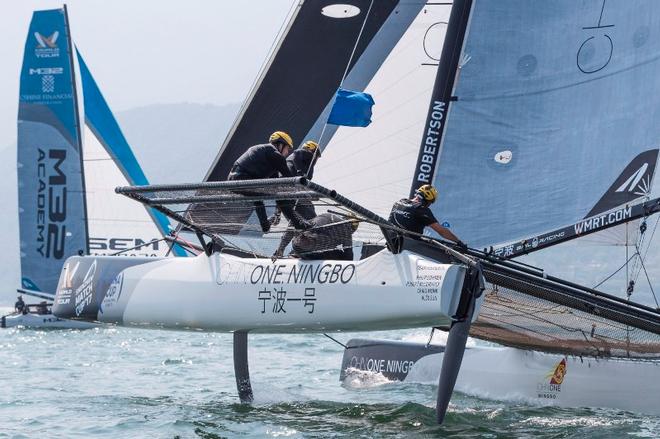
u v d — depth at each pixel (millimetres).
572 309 29344
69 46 97312
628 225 32812
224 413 29734
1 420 28672
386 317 26578
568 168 33500
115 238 98250
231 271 29734
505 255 33656
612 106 33094
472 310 26094
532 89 33938
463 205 33938
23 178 97625
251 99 41156
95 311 32062
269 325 28719
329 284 27656
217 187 26047
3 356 54938
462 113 34156
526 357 34500
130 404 31969
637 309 29016
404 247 27766
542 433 26875
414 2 40625
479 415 29828
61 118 97625
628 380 32062
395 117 40594
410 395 34469
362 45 40844
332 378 40969
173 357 52625
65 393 35531
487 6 34250
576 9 33812
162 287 30812
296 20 41031
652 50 32500
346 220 28250
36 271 97062
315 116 40906
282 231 29438
